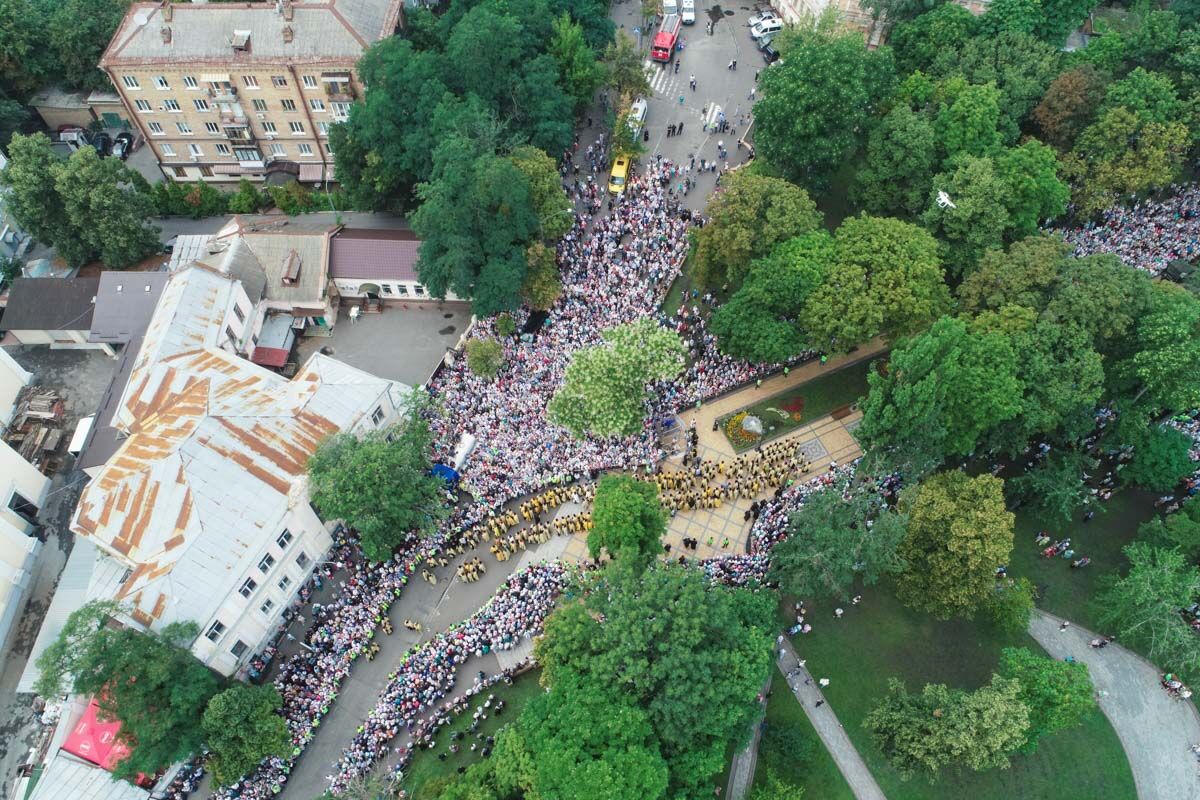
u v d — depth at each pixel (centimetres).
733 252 8156
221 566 6306
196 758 6269
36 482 7812
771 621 6219
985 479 6475
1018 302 7444
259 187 11031
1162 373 6850
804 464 7850
